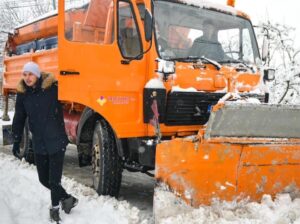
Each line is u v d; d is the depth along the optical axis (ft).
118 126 17.08
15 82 27.30
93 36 19.26
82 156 19.75
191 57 17.79
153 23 17.26
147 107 17.02
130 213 15.79
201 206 14.40
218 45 19.56
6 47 29.40
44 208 16.17
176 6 18.26
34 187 19.01
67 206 15.37
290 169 15.47
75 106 20.29
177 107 17.34
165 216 14.19
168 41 17.79
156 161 14.67
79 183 20.39
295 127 14.90
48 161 15.19
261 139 14.60
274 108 14.02
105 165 17.72
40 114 14.58
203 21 19.17
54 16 22.71
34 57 23.45
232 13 20.35
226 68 18.58
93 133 19.02
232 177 14.69
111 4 17.93
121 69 17.19
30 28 25.93
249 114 13.92
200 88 17.81
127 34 17.51
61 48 16.46
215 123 13.75
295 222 13.67
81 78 16.78
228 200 14.79
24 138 25.39
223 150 14.30
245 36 20.80
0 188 17.94
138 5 17.63
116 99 17.15
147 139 17.17
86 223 14.82
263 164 14.94
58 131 14.84
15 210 15.60
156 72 17.15
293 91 29.58
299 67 29.32
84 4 19.84
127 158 18.26
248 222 13.65
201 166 14.29
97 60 16.96
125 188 21.09
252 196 15.14
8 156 27.14
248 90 19.24
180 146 14.28
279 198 14.83
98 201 17.31
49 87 14.75
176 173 14.37
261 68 20.06
